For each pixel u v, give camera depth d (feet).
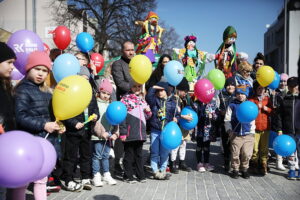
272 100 22.27
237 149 18.78
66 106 11.48
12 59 10.30
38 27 98.73
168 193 15.57
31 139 8.16
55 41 19.67
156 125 18.06
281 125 19.75
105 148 17.10
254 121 19.11
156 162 18.29
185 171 20.65
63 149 16.53
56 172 16.11
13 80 15.43
